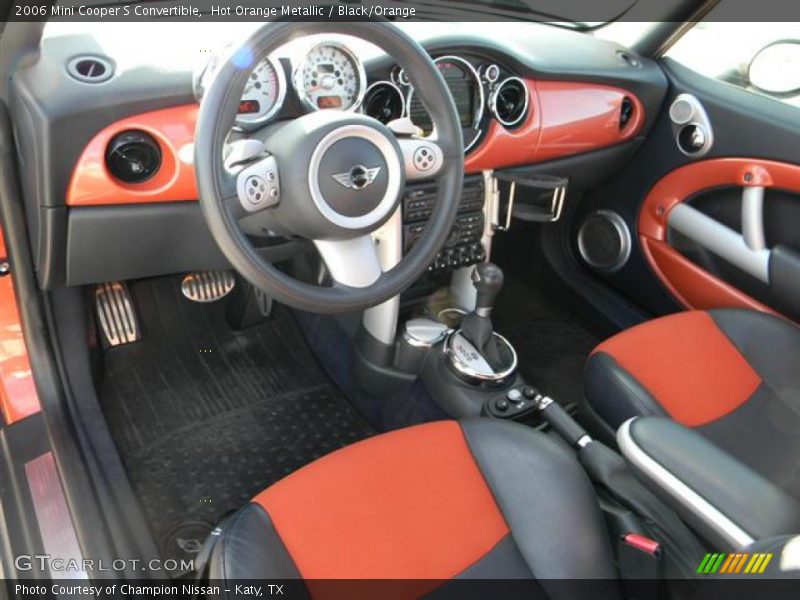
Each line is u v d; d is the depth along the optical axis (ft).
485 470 3.48
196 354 6.34
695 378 4.46
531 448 3.50
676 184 6.20
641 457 3.12
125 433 5.57
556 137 5.56
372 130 3.44
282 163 3.40
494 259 7.61
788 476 4.12
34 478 4.35
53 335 5.28
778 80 5.61
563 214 7.12
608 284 7.09
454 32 4.92
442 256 5.48
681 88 6.02
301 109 4.11
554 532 3.22
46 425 4.68
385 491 3.34
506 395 5.09
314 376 6.34
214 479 5.30
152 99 4.03
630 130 6.06
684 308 6.41
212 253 4.80
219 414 5.84
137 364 6.13
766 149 5.52
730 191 5.92
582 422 4.83
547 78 5.39
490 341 5.41
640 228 6.59
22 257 5.03
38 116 3.84
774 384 4.50
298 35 3.35
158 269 4.82
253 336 6.59
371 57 4.51
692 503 2.92
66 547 3.99
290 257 5.08
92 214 4.25
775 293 5.63
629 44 6.31
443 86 3.83
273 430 5.76
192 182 4.31
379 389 5.74
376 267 3.80
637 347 4.63
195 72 3.83
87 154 4.01
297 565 3.07
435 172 3.88
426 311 6.03
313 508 3.25
